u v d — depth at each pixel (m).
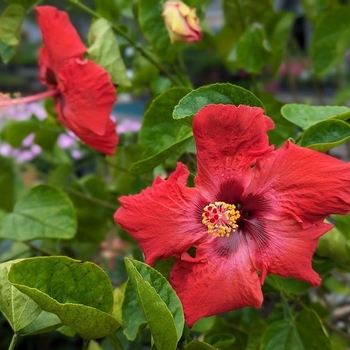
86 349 0.31
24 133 0.61
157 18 0.46
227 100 0.32
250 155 0.31
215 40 0.59
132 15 0.52
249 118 0.30
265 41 0.53
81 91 0.40
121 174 0.54
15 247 0.57
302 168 0.29
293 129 0.47
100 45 0.43
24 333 0.30
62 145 0.86
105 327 0.30
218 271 0.31
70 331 0.35
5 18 0.45
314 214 0.29
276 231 0.31
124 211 0.31
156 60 0.53
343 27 0.51
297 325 0.37
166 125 0.37
